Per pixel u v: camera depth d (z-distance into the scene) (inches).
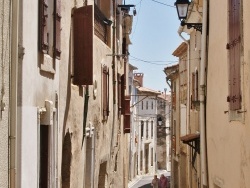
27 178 300.5
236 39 350.0
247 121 327.3
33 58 313.0
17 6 281.7
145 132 2237.9
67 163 449.1
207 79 471.2
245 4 326.0
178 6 498.3
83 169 510.3
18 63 288.2
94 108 569.6
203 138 481.1
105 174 671.1
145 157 2274.9
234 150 366.3
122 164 870.4
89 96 535.8
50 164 359.9
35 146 319.3
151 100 2262.6
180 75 1055.6
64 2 422.3
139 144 2133.4
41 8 328.2
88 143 557.6
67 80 435.2
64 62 423.5
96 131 585.0
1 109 261.6
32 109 311.7
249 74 318.0
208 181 473.1
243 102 334.0
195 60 797.2
